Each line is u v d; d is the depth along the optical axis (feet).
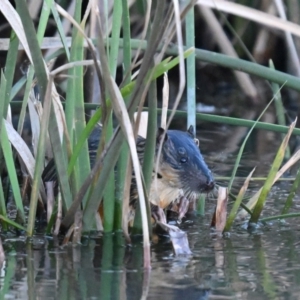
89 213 17.75
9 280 14.40
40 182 19.84
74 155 17.20
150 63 15.17
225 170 25.93
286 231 18.92
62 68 16.01
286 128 22.13
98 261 15.92
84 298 13.28
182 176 19.54
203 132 32.91
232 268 15.37
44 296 13.37
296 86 24.93
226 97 37.73
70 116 17.87
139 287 13.93
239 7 27.09
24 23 15.66
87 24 29.17
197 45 36.91
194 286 14.02
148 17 15.37
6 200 20.70
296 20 34.94
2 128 18.12
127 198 17.31
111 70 17.69
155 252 16.80
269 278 14.57
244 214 20.17
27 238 18.01
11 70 18.69
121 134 16.33
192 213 20.92
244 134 32.58
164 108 20.13
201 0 27.12
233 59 24.97
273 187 23.94
